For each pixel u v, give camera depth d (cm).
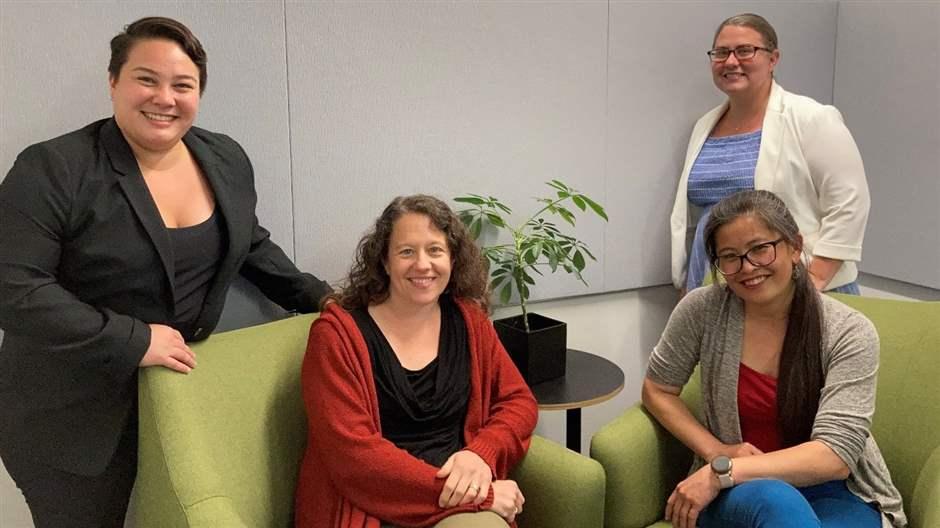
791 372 164
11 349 161
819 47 286
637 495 176
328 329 162
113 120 159
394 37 207
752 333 171
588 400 199
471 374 172
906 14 264
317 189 203
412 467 154
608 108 245
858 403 158
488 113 224
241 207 171
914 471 174
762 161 229
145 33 151
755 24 225
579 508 163
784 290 165
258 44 190
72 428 160
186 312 165
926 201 265
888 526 158
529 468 171
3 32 168
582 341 258
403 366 167
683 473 189
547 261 240
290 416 173
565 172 241
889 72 272
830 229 222
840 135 220
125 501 178
